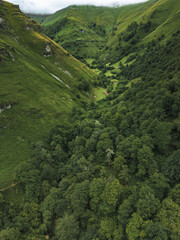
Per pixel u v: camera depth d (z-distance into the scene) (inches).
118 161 1850.4
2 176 2086.6
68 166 2267.5
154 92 2851.9
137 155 1785.2
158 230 1066.7
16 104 3110.2
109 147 2139.5
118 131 2546.8
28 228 1633.9
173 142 1847.9
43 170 2284.7
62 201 1737.2
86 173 1948.8
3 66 3671.3
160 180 1421.0
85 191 1662.2
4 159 2294.5
